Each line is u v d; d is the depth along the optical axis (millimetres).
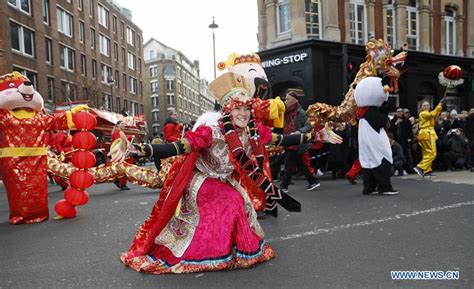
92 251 4117
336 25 15453
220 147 3260
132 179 5102
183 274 3164
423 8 18047
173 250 3266
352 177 8703
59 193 9727
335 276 3084
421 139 9703
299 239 4230
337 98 14773
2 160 5848
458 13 19469
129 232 4961
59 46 30922
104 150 14688
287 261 3469
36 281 3256
